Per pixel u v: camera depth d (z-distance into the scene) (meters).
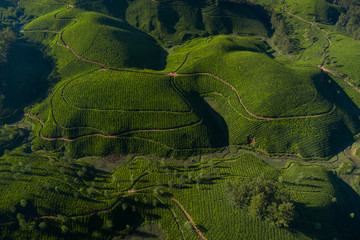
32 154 114.69
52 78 150.38
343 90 138.75
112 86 132.38
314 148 113.50
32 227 82.75
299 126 118.31
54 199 91.31
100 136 118.25
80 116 123.12
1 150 117.38
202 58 148.62
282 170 107.75
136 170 106.44
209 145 117.62
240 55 148.00
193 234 83.75
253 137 118.62
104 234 86.12
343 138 119.69
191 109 125.75
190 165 109.62
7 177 98.62
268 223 83.56
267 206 82.81
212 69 143.38
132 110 123.94
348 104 133.50
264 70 135.62
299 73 136.38
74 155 115.38
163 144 115.94
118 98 127.62
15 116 134.12
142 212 91.19
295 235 81.50
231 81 137.50
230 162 110.88
